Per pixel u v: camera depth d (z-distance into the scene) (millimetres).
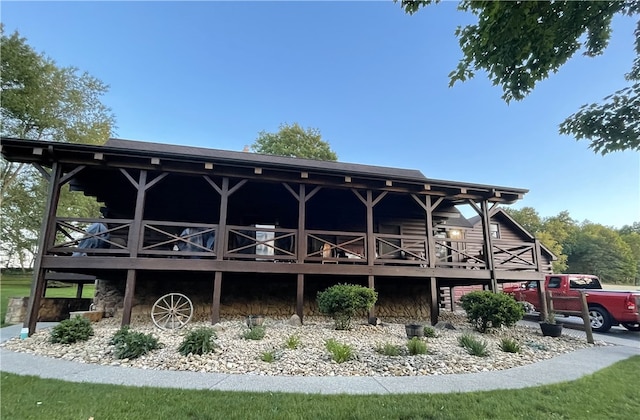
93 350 5129
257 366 4406
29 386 3539
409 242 11164
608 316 8836
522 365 4852
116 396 3250
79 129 20734
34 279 6344
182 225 7402
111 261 6828
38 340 5785
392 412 2945
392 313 10266
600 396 3523
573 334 8109
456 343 6035
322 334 6480
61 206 19203
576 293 9648
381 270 8242
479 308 7227
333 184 8320
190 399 3189
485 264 9219
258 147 28844
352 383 3807
